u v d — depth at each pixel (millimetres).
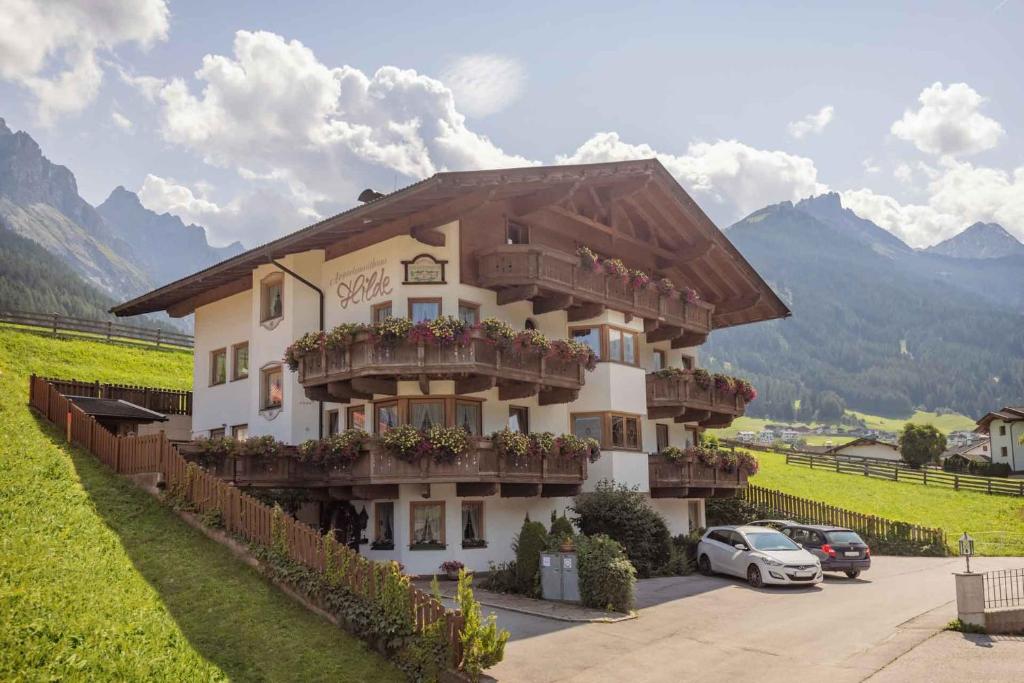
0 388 26547
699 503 34531
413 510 23859
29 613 12648
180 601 14758
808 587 24078
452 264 24609
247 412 28984
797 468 56188
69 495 18875
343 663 13688
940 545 35281
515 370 23969
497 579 21844
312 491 24812
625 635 17094
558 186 25453
